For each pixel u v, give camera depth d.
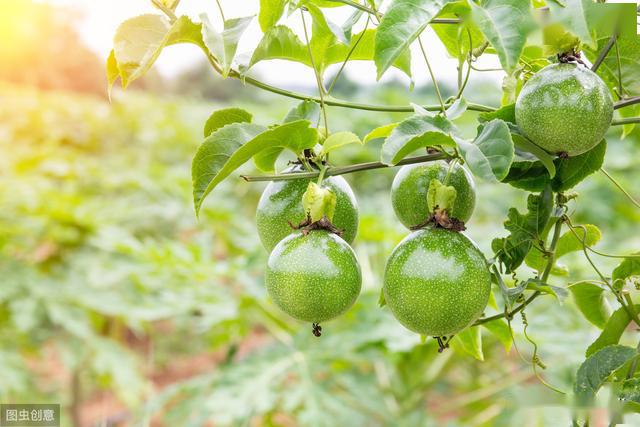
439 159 1.65
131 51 1.62
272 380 3.89
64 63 11.92
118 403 7.66
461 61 1.85
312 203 1.67
